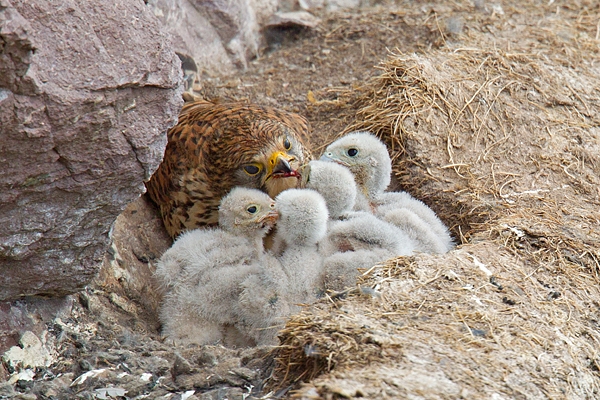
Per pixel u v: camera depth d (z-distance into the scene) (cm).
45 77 739
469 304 920
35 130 754
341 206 1151
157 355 952
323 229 1054
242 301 1032
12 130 743
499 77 1458
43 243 868
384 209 1214
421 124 1367
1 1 684
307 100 1510
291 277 1034
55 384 890
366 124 1413
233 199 1100
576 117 1421
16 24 693
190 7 1545
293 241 1064
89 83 766
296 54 1644
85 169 816
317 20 1719
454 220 1281
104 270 1095
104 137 802
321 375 779
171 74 824
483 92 1423
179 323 1066
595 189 1297
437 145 1354
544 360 846
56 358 942
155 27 812
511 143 1366
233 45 1608
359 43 1630
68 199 839
